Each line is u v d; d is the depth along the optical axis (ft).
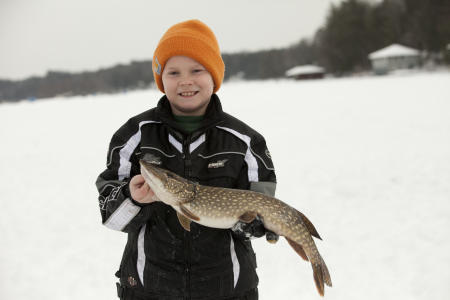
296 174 20.48
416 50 203.72
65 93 285.23
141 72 290.56
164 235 5.44
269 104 64.69
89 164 25.86
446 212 14.29
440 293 9.52
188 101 5.62
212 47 5.77
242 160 5.75
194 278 5.37
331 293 9.91
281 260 11.78
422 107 47.57
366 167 21.22
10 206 17.52
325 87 111.75
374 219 14.17
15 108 104.53
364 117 42.14
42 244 13.43
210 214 5.15
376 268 10.93
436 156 22.75
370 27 221.25
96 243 13.44
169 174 4.95
